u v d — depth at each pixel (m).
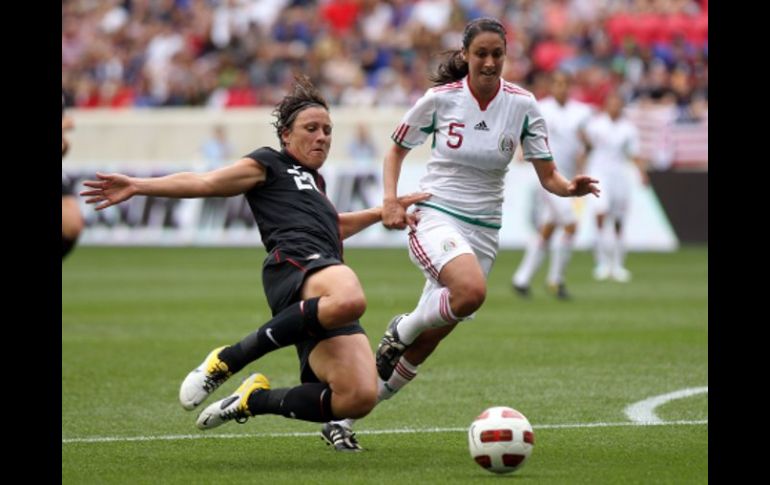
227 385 35.91
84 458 25.08
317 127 25.75
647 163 93.12
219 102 105.88
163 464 24.41
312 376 24.83
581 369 38.03
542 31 107.50
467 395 33.44
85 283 67.31
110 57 112.56
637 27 107.50
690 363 39.19
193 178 24.72
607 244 71.75
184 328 48.56
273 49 109.06
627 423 29.00
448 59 29.25
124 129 100.88
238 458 25.09
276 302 24.91
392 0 113.25
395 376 28.55
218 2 116.69
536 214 87.06
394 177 28.84
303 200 25.38
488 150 28.70
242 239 92.44
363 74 106.69
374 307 54.97
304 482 22.45
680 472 23.22
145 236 94.00
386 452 25.75
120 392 34.25
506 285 67.62
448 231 28.42
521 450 22.77
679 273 73.75
